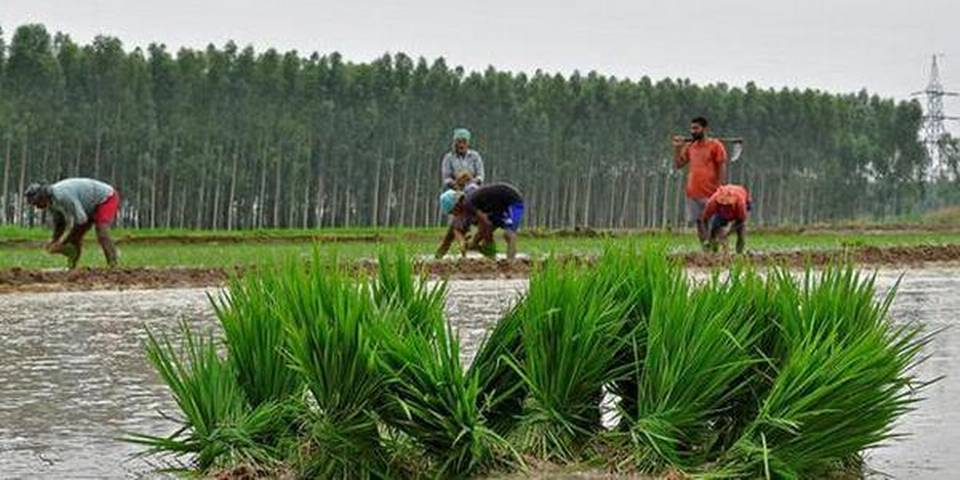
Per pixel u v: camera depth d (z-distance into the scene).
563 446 5.21
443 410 4.98
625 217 112.00
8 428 5.93
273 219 98.38
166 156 92.31
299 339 5.02
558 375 5.30
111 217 16.59
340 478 4.95
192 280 15.55
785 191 126.69
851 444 5.04
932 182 142.12
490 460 5.06
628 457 5.06
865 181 133.25
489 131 110.62
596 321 5.33
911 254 22.84
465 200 17.23
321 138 101.06
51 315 11.44
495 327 5.55
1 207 85.69
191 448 5.21
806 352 5.04
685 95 122.00
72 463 5.20
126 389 7.07
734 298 5.39
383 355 4.98
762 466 4.91
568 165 114.50
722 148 18.56
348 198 96.12
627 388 5.52
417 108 107.06
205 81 95.38
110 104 88.94
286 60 101.75
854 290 5.51
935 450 5.44
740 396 5.30
